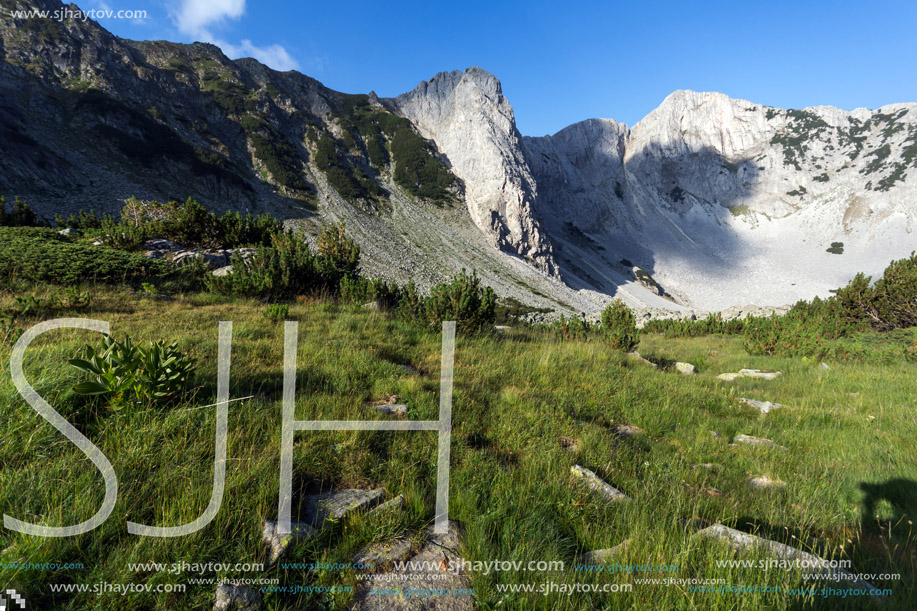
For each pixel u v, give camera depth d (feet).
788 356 41.91
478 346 27.71
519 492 10.38
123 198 209.77
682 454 15.39
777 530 10.34
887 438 17.26
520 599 6.91
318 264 44.62
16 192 175.11
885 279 54.65
